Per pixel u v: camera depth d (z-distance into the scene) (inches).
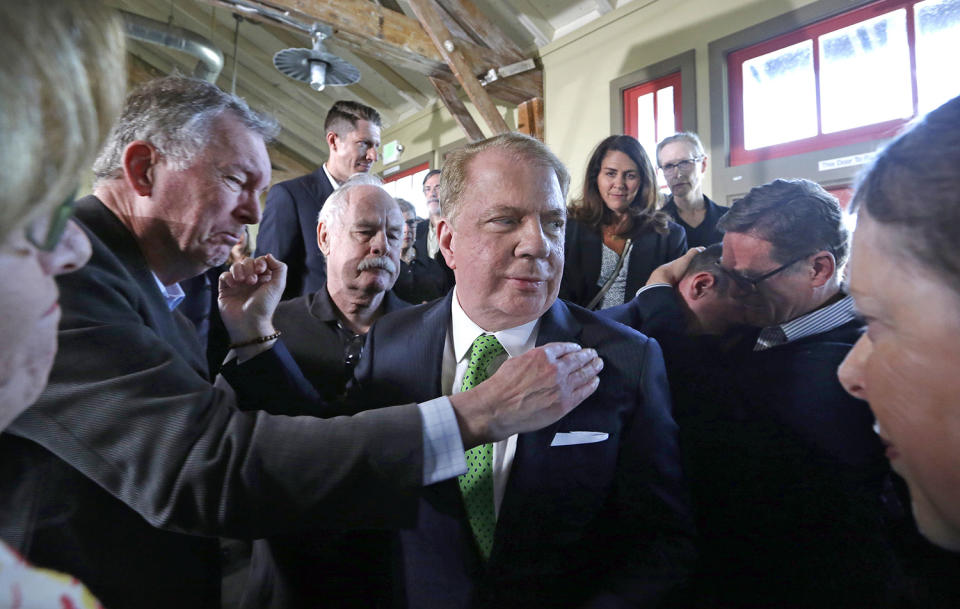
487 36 200.8
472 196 31.8
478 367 33.7
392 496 25.5
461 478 32.5
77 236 14.7
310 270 84.4
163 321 32.4
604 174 67.2
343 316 61.4
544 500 30.7
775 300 29.4
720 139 152.2
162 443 23.7
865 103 122.3
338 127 104.0
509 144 31.8
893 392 15.5
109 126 13.1
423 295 92.3
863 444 24.5
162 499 23.6
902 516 21.5
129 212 33.3
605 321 36.0
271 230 85.5
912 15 114.6
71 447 23.8
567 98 198.5
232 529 24.1
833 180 125.9
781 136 139.3
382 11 186.7
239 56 268.1
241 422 25.3
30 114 10.3
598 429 31.2
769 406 28.4
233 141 33.9
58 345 23.4
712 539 31.0
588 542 32.2
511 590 30.4
